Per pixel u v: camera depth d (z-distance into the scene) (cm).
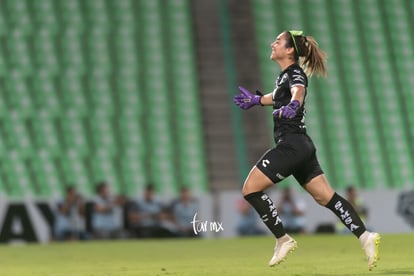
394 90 8881
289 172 2447
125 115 8150
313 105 8562
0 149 7675
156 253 4284
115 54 8488
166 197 6450
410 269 2677
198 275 2550
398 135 8625
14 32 8319
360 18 9212
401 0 9388
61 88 8150
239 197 6588
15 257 4194
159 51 8619
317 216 6675
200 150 8075
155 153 7994
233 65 8706
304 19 9138
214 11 9012
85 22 8569
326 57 2562
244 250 4431
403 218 6838
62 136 7881
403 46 9162
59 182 7644
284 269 2803
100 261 3666
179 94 8406
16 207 6072
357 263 3125
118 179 7794
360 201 6769
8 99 7962
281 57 2516
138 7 8794
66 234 6175
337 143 8425
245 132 8275
